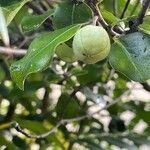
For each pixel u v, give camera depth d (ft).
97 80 1.80
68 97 1.70
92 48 0.95
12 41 1.73
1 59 1.68
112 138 1.74
